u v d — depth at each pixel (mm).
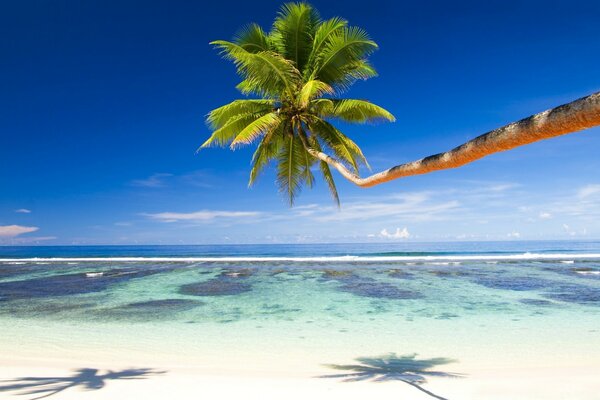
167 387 6645
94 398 6066
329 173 12727
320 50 11297
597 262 34469
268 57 9633
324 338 10531
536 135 2430
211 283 22141
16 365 8102
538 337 10359
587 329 11180
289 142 12477
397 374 7430
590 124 2090
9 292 19281
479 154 3051
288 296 17578
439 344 9820
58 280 23953
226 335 10922
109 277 25406
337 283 21812
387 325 11969
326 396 6215
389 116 10547
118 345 9945
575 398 6027
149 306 15438
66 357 8867
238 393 6367
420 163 3873
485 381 6879
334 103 10789
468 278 23516
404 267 30906
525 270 27891
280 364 8297
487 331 11094
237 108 11242
